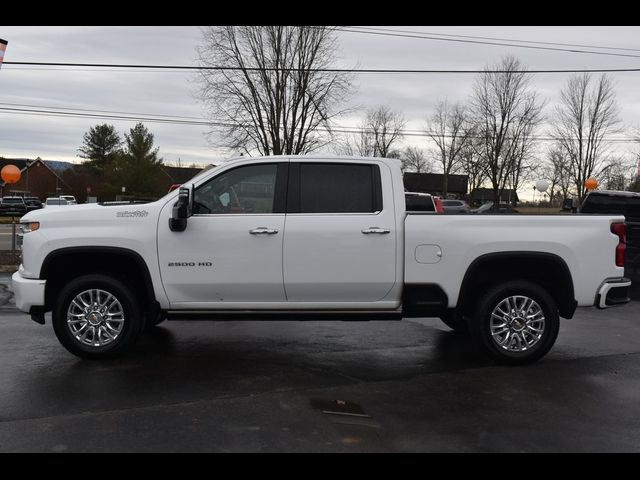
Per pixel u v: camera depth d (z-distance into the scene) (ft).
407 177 244.42
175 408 15.19
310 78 105.40
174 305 19.12
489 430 14.15
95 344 19.26
